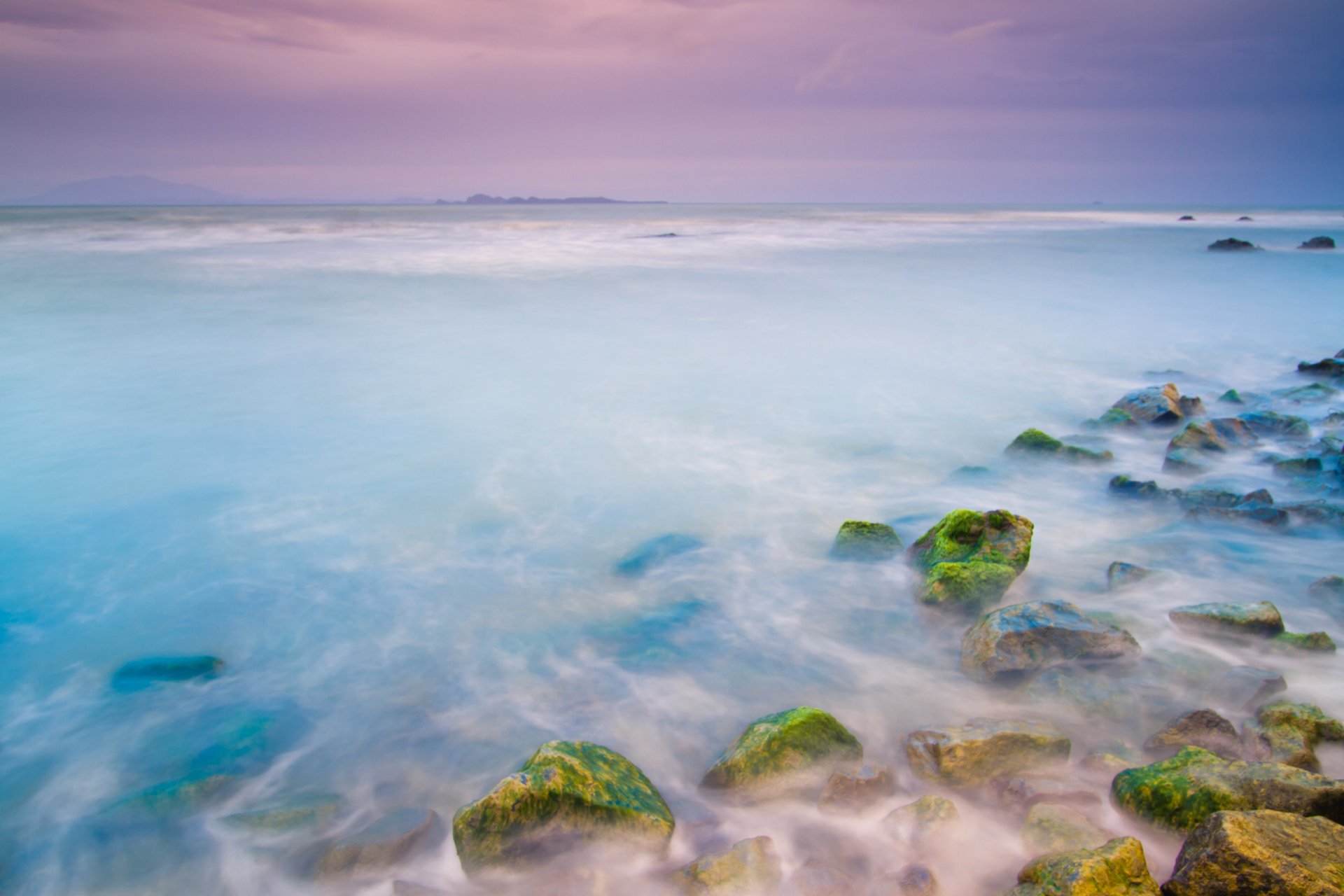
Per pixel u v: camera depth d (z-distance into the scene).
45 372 14.53
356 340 17.77
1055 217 104.38
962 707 5.31
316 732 5.21
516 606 6.78
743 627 6.39
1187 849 3.46
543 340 17.95
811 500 8.99
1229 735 4.52
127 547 7.82
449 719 5.33
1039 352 16.88
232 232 56.38
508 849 3.84
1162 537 7.74
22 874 4.14
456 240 50.19
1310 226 74.25
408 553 7.74
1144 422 10.95
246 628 6.45
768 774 4.37
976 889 3.73
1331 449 9.31
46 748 5.07
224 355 16.11
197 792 4.61
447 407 12.66
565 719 5.32
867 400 13.19
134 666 5.88
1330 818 3.61
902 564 7.21
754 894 3.71
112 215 95.69
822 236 58.75
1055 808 3.99
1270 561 7.11
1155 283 28.36
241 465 10.09
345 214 109.50
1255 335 18.52
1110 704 5.07
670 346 17.41
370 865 4.00
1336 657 5.44
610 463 10.23
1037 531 8.02
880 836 4.09
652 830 3.99
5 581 7.16
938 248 45.44
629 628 6.42
